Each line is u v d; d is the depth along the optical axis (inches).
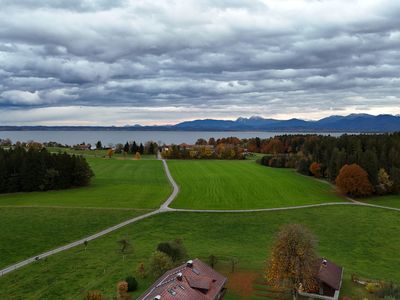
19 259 3171.8
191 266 2427.4
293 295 2427.4
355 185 5502.0
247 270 2898.6
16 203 4921.3
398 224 4303.6
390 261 3302.2
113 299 2365.9
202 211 4707.2
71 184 6077.8
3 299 2463.1
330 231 4065.0
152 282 2637.8
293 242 2448.3
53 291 2546.8
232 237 3823.8
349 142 7500.0
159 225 4126.5
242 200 5315.0
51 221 4136.3
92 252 3287.4
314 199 5457.7
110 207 4746.6
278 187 6200.8
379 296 2482.8
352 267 3107.8
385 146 6948.8
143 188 5979.3
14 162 5836.6
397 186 5772.6
